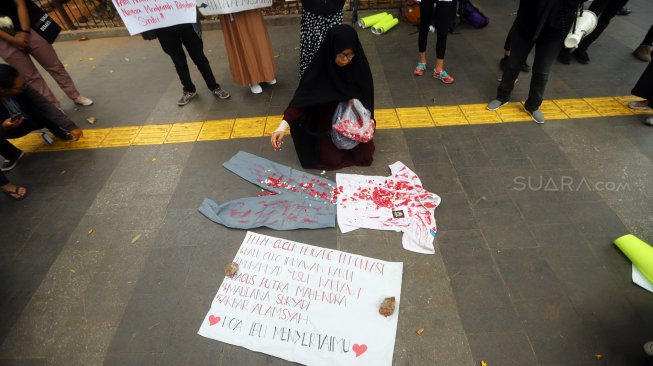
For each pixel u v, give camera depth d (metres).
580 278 2.44
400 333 2.21
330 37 2.75
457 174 3.24
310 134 3.24
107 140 3.86
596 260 2.54
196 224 2.92
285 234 2.80
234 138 3.79
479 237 2.71
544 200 2.97
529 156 3.39
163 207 3.08
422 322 2.26
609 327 2.21
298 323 2.28
